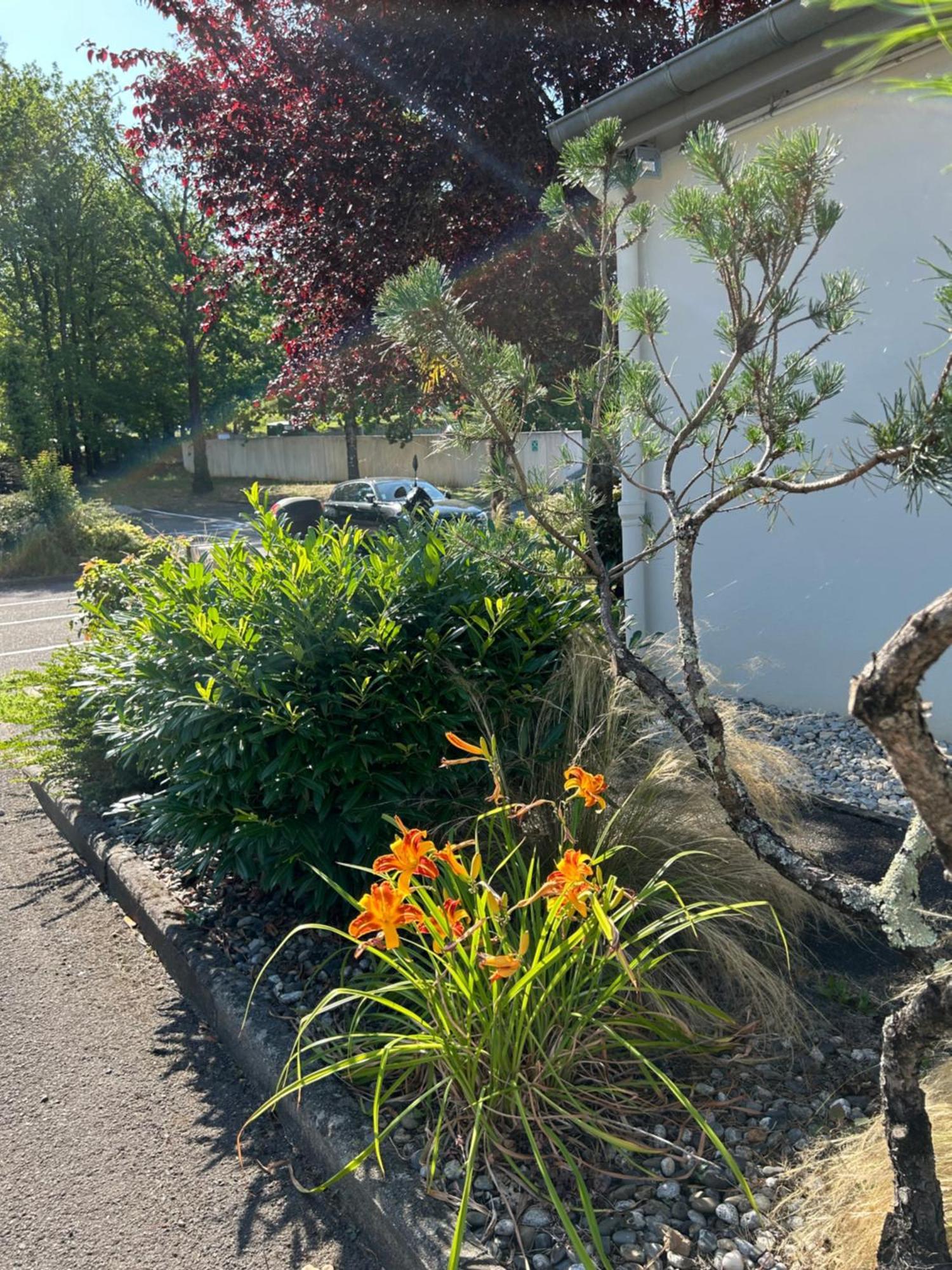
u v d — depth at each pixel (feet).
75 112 107.76
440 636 12.25
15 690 20.03
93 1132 9.34
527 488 9.34
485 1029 8.16
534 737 12.33
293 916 12.44
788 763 14.07
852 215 17.79
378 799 11.48
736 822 7.73
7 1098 9.89
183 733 11.48
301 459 135.95
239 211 31.42
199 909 12.87
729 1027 9.59
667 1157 8.00
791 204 8.40
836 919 11.33
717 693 21.16
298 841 11.14
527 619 12.98
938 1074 7.66
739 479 8.65
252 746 11.23
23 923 13.82
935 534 17.34
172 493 123.85
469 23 26.40
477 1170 7.86
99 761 17.44
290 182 28.96
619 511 21.49
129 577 22.06
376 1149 7.55
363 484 62.59
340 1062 7.99
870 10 14.42
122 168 107.34
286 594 12.18
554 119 28.25
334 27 27.66
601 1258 6.61
